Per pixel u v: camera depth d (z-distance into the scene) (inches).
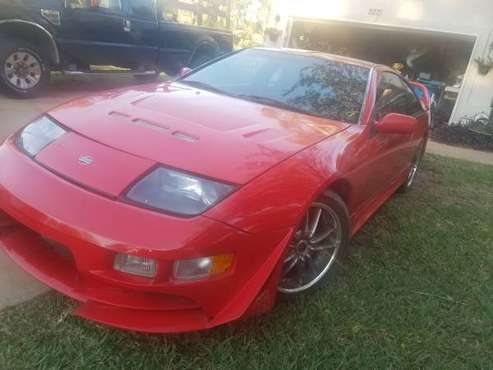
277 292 92.5
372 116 119.4
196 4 321.7
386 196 152.9
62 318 82.4
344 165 97.6
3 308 83.0
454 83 362.6
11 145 90.7
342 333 90.1
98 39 264.2
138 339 80.4
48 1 237.8
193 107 103.0
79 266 72.7
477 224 161.0
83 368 73.2
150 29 288.8
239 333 85.0
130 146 81.8
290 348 83.4
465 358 88.8
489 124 333.4
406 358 86.4
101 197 72.9
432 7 346.0
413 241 137.6
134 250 68.3
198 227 70.5
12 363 71.9
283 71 131.3
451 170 233.1
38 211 73.9
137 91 114.2
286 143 92.4
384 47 398.6
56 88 282.8
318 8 387.2
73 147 83.1
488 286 116.8
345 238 105.7
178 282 70.9
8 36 232.2
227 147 84.6
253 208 75.7
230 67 137.0
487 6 327.3
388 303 102.2
